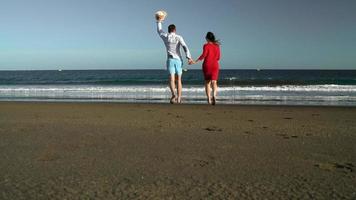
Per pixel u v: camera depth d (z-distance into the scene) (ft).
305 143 13.52
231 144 13.34
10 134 15.72
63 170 9.84
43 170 9.84
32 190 8.13
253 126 17.98
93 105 31.73
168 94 57.26
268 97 50.34
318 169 9.87
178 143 13.55
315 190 8.04
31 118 21.84
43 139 14.44
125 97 51.52
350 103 40.83
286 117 22.13
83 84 116.16
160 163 10.57
